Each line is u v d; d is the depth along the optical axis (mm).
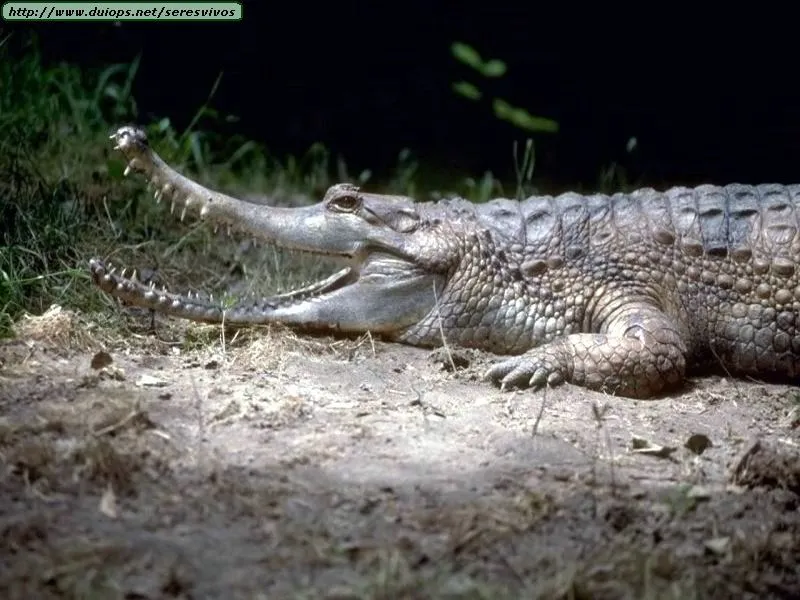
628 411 17609
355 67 39781
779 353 20125
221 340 18906
